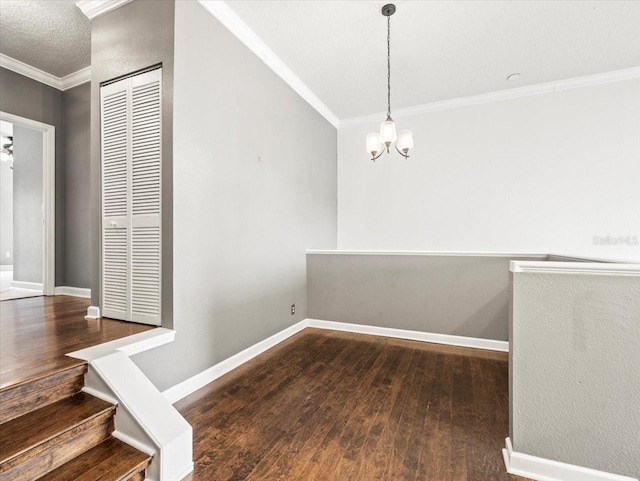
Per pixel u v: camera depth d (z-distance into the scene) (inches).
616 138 140.4
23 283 165.6
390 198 184.5
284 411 78.6
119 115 94.6
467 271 128.7
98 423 58.4
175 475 56.3
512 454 58.9
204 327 93.7
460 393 88.4
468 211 167.0
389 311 141.3
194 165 90.2
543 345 57.7
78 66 139.9
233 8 99.3
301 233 152.3
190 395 86.7
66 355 68.1
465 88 154.6
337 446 65.2
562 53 124.4
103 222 98.1
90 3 96.1
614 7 98.6
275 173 130.3
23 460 47.7
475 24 107.3
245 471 58.1
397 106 175.8
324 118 177.9
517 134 157.2
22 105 139.6
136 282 91.1
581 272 55.7
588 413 55.4
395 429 71.2
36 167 161.2
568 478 55.7
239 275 108.7
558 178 150.1
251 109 114.8
